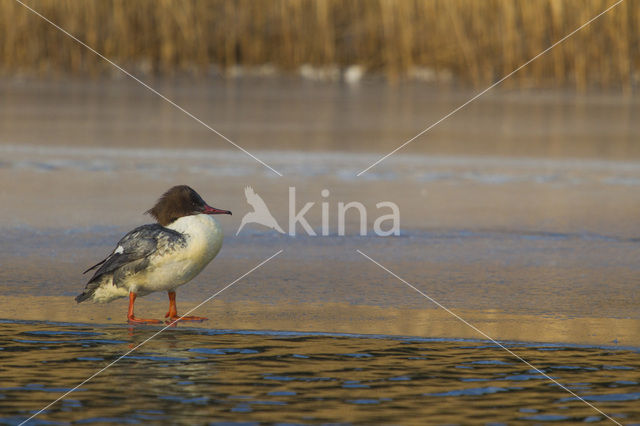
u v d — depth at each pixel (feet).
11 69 123.03
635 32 117.70
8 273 35.22
